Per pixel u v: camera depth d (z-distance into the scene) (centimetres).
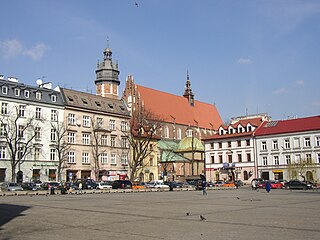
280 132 8800
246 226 1709
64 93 7944
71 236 1457
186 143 11194
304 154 8400
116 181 6531
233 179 9481
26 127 6831
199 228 1655
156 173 9850
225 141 9800
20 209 2633
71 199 3850
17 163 6675
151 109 11356
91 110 8250
